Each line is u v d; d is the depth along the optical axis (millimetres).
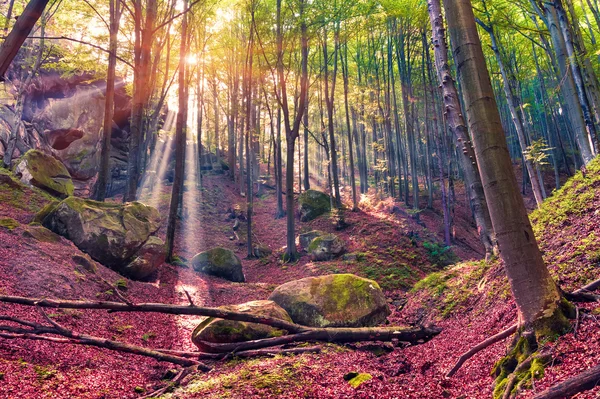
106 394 5246
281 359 6488
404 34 26250
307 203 25906
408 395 4641
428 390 4719
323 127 29297
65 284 8891
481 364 4930
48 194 16438
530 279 4133
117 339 7684
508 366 4176
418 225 22438
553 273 5828
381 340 7754
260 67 21516
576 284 5207
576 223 6969
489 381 4320
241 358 6934
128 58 19812
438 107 31875
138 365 6812
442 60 8336
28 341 6137
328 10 18328
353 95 27344
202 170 37062
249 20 22453
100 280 10281
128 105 32375
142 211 13945
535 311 4094
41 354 5898
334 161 25359
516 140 38312
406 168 28781
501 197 4145
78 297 8742
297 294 9812
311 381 5398
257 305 8539
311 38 19578
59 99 27094
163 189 31297
